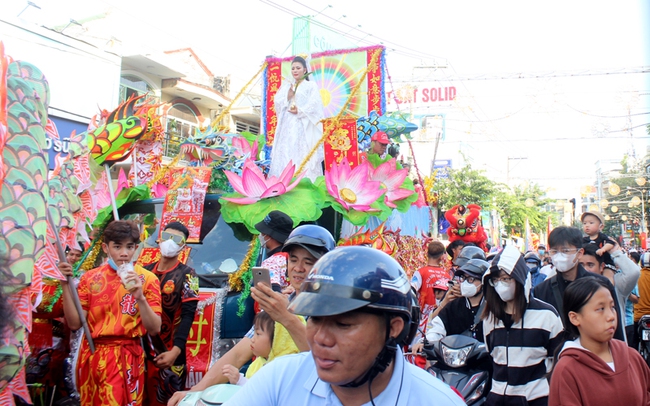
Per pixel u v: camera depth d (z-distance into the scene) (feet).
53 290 14.92
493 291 12.00
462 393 12.59
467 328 14.82
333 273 5.28
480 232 28.43
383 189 19.95
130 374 12.85
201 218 17.78
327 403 5.53
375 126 26.48
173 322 14.89
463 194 94.32
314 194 18.51
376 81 36.32
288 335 10.07
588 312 9.87
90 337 12.89
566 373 9.80
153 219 19.20
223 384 9.77
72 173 14.85
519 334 11.84
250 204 17.47
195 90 72.02
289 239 10.67
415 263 24.85
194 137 21.65
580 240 14.16
